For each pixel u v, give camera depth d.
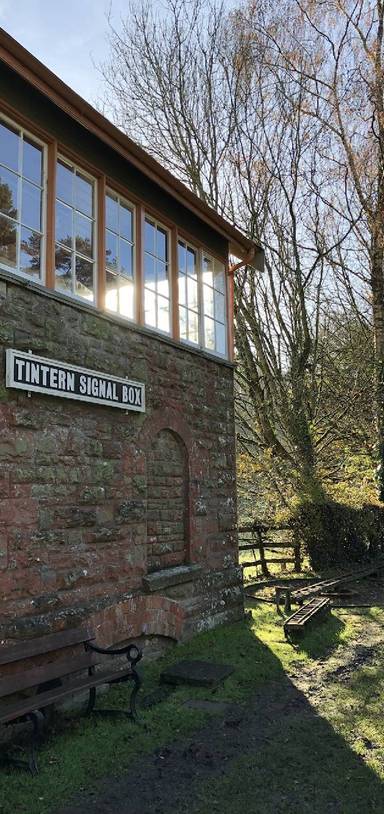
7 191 5.64
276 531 13.93
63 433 5.89
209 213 8.46
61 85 5.70
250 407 17.62
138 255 7.46
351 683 6.22
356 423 16.86
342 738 4.93
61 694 4.64
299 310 16.81
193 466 8.20
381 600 10.46
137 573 6.80
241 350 17.28
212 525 8.55
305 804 3.95
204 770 4.41
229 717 5.38
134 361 7.10
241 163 17.44
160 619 7.06
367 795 4.05
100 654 5.93
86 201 6.70
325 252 16.94
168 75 17.84
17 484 5.32
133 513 6.80
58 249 6.19
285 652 7.27
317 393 17.03
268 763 4.50
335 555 13.21
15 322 5.43
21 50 5.22
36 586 5.43
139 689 5.82
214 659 6.93
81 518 6.02
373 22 16.05
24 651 4.91
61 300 5.98
